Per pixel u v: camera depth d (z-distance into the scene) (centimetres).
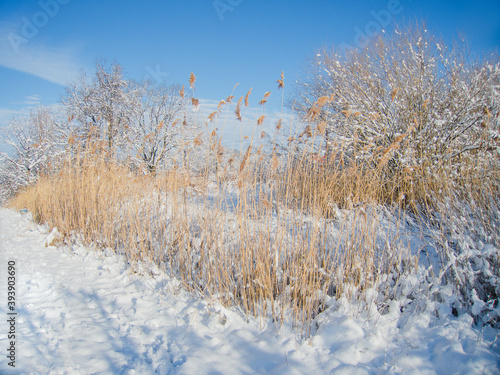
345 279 297
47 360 200
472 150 473
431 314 256
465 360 195
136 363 207
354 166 350
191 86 358
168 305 303
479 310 239
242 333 254
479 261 271
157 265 395
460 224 314
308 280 283
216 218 339
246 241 305
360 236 310
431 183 436
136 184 505
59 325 248
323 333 240
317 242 311
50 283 337
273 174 355
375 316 257
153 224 455
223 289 304
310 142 347
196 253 363
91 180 547
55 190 617
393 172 491
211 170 363
